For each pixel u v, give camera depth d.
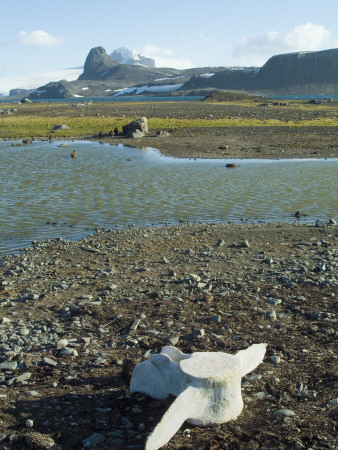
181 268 15.09
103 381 8.25
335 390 7.61
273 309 11.52
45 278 14.57
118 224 21.73
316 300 12.02
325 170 36.00
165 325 10.67
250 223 21.45
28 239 19.47
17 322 11.20
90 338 10.18
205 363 7.01
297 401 7.41
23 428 6.87
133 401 7.52
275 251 16.89
